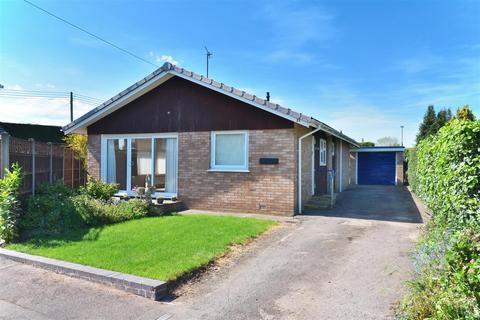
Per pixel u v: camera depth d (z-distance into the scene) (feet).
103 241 24.76
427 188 29.89
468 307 10.08
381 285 17.35
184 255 21.34
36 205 30.76
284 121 35.29
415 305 13.05
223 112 38.19
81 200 33.19
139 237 25.71
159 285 16.72
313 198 42.70
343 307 15.25
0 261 22.09
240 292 17.17
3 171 30.19
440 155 22.43
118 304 16.08
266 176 36.06
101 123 45.21
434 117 104.12
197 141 39.58
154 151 42.37
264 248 23.98
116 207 33.94
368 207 40.42
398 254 22.04
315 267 20.21
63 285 18.25
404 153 80.12
